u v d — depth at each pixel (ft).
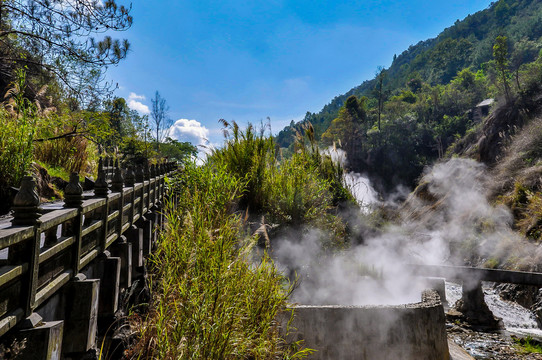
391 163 299.99
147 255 25.49
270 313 15.79
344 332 20.52
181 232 19.31
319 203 33.76
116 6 31.78
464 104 361.10
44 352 9.23
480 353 30.81
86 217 14.76
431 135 318.24
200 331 12.46
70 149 34.81
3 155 19.66
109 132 38.24
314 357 20.12
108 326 15.66
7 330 8.34
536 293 49.96
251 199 33.09
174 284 15.26
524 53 403.75
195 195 23.59
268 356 14.92
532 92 170.71
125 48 33.50
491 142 167.43
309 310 20.76
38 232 9.55
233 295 14.44
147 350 13.26
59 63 33.71
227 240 17.83
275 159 36.52
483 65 472.03
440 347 21.45
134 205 24.18
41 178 27.09
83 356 12.42
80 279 13.06
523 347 32.35
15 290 8.89
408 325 20.97
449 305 46.50
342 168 43.88
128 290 20.10
